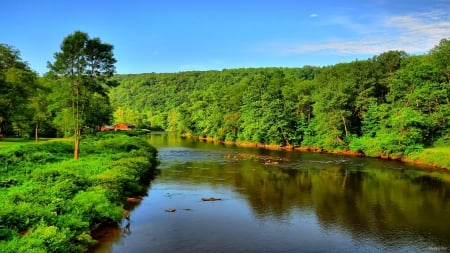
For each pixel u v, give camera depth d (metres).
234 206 32.09
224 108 119.81
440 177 46.94
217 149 84.69
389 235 25.14
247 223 27.36
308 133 86.25
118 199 29.08
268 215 29.53
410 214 30.06
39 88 62.41
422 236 25.00
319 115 81.62
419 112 65.94
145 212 29.73
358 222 27.94
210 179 44.69
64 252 18.25
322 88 88.00
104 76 48.06
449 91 66.12
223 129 113.81
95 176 31.36
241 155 71.00
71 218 21.41
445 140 66.94
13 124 64.50
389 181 44.16
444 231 26.02
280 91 97.12
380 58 86.50
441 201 34.38
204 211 30.39
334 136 78.38
